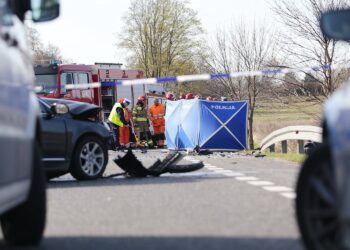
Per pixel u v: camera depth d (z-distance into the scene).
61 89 58.16
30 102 11.00
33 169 11.34
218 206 15.91
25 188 10.55
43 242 11.77
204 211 15.09
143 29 120.88
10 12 10.81
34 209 11.23
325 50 37.09
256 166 30.28
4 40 9.99
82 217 14.70
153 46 120.69
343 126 7.82
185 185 21.14
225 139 46.03
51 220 14.36
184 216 14.40
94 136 25.12
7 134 9.42
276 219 13.73
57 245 11.46
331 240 9.12
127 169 24.89
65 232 12.77
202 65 66.88
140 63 121.88
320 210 9.10
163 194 18.77
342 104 8.02
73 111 24.78
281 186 20.33
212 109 46.03
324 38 36.56
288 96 38.84
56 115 24.06
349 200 7.71
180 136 47.81
